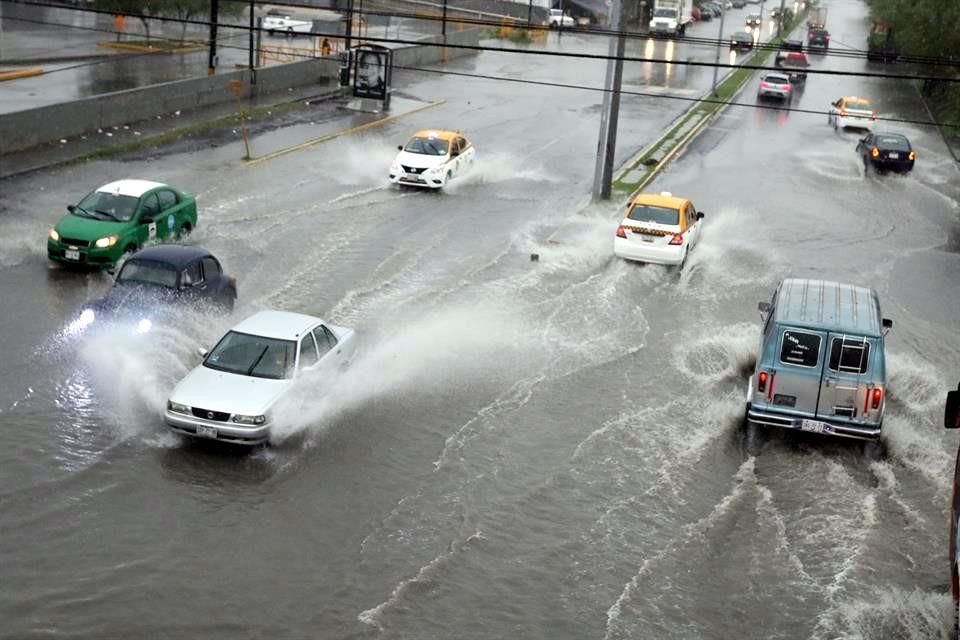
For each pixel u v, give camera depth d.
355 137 37.66
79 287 19.66
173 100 38.00
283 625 10.29
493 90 52.28
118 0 51.34
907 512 13.26
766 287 23.03
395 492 13.05
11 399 14.59
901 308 22.23
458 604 10.83
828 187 35.06
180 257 18.12
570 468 13.98
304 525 12.12
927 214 32.00
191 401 13.52
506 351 18.16
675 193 32.53
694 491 13.55
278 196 28.25
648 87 57.25
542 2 86.50
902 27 62.00
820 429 14.61
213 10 44.41
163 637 9.97
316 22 66.94
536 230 26.61
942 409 16.77
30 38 51.47
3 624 9.92
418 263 23.08
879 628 10.81
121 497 12.38
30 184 26.86
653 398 16.48
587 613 10.82
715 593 11.31
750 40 78.44
